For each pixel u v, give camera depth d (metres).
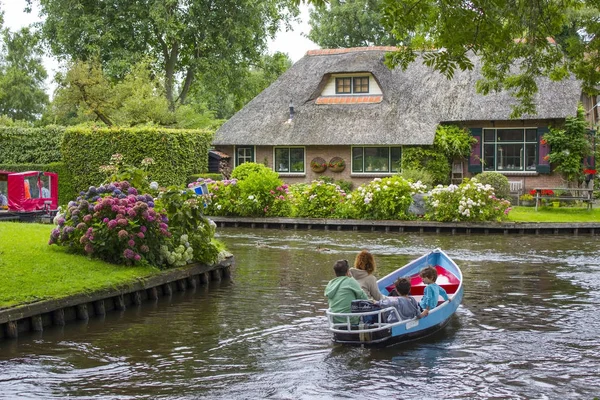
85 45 41.72
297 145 35.41
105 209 13.90
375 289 10.79
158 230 14.24
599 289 14.69
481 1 10.99
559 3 13.45
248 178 28.03
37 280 12.12
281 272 16.86
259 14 44.47
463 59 11.95
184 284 14.70
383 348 10.27
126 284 12.88
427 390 8.55
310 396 8.35
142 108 37.41
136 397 8.32
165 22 40.38
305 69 38.78
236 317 12.25
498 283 15.37
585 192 30.22
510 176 32.72
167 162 30.44
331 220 26.81
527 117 31.52
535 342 10.62
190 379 8.96
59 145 32.75
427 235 24.66
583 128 30.89
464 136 33.06
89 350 10.23
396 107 34.81
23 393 8.44
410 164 33.34
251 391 8.52
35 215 22.83
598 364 9.59
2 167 30.83
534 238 23.69
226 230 26.50
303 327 11.52
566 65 15.53
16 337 10.79
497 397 8.34
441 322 11.17
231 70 45.00
